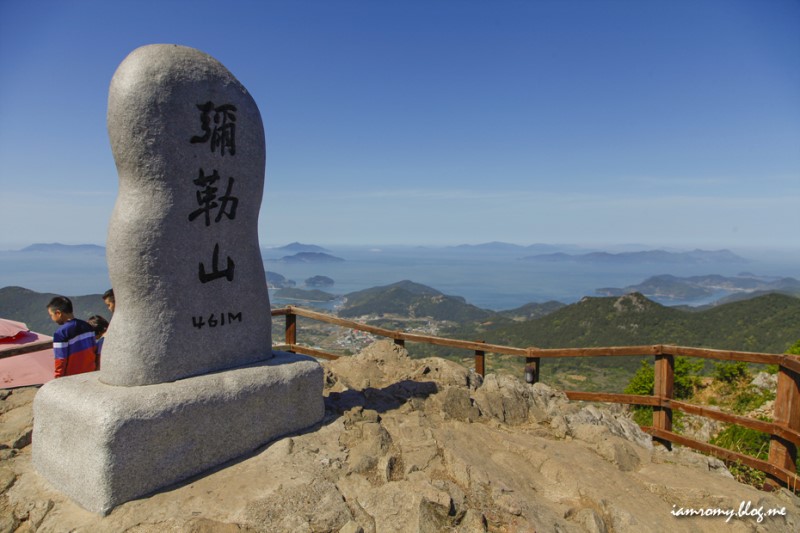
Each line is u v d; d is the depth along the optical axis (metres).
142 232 3.52
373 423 4.20
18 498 3.29
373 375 6.00
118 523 2.97
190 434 3.44
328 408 4.77
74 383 3.54
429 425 4.51
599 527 3.37
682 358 11.64
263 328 4.34
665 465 4.52
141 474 3.19
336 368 6.27
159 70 3.54
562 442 4.75
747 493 3.97
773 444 4.60
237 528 2.94
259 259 4.32
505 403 5.34
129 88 3.46
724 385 10.69
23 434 4.21
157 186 3.58
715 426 7.75
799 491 4.36
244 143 4.07
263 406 3.93
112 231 3.54
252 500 3.18
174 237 3.66
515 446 4.37
